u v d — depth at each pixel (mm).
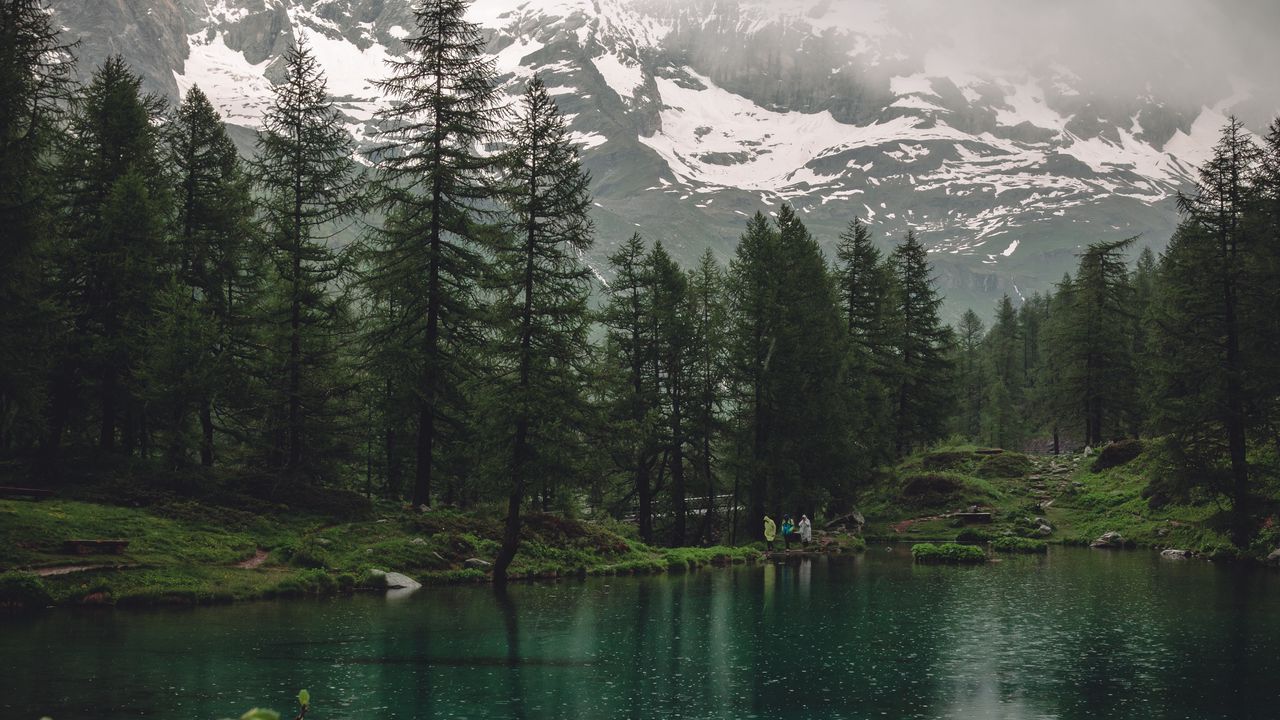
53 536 28578
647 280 52375
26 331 29875
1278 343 40750
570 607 28859
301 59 40969
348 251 39875
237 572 30000
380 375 38875
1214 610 27875
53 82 29547
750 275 53344
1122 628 25156
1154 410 44812
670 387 53156
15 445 37906
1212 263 42219
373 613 26516
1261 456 46875
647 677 19328
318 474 42062
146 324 38406
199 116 43375
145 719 15039
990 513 59906
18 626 22844
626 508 57062
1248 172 42656
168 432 36844
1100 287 78438
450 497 50656
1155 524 51750
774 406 52781
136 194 38344
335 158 41062
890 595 32219
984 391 117312
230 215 42719
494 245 38250
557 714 16234
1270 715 16359
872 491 67812
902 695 17891
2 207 27859
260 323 40688
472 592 31750
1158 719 16109
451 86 38312
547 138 33719
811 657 21516
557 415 32906
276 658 20156
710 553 45938
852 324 66188
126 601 26281
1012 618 27000
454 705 16688
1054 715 16453
